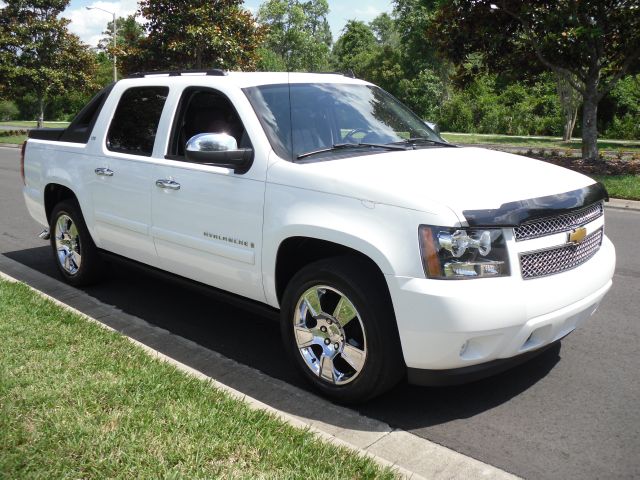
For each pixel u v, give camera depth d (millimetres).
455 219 3338
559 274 3666
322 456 3027
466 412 3803
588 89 15617
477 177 3783
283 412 3787
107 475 2816
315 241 3969
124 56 22984
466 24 15500
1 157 21906
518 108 42969
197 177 4539
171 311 5590
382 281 3619
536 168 4168
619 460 3283
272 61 66375
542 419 3709
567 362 4492
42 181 6309
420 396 4008
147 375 3777
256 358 4648
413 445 3443
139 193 5051
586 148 15930
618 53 15516
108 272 6375
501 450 3391
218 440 3100
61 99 68000
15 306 4969
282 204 3982
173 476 2797
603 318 5395
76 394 3500
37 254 7602
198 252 4625
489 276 3393
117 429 3168
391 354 3586
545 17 14156
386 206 3521
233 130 4465
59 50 33438
